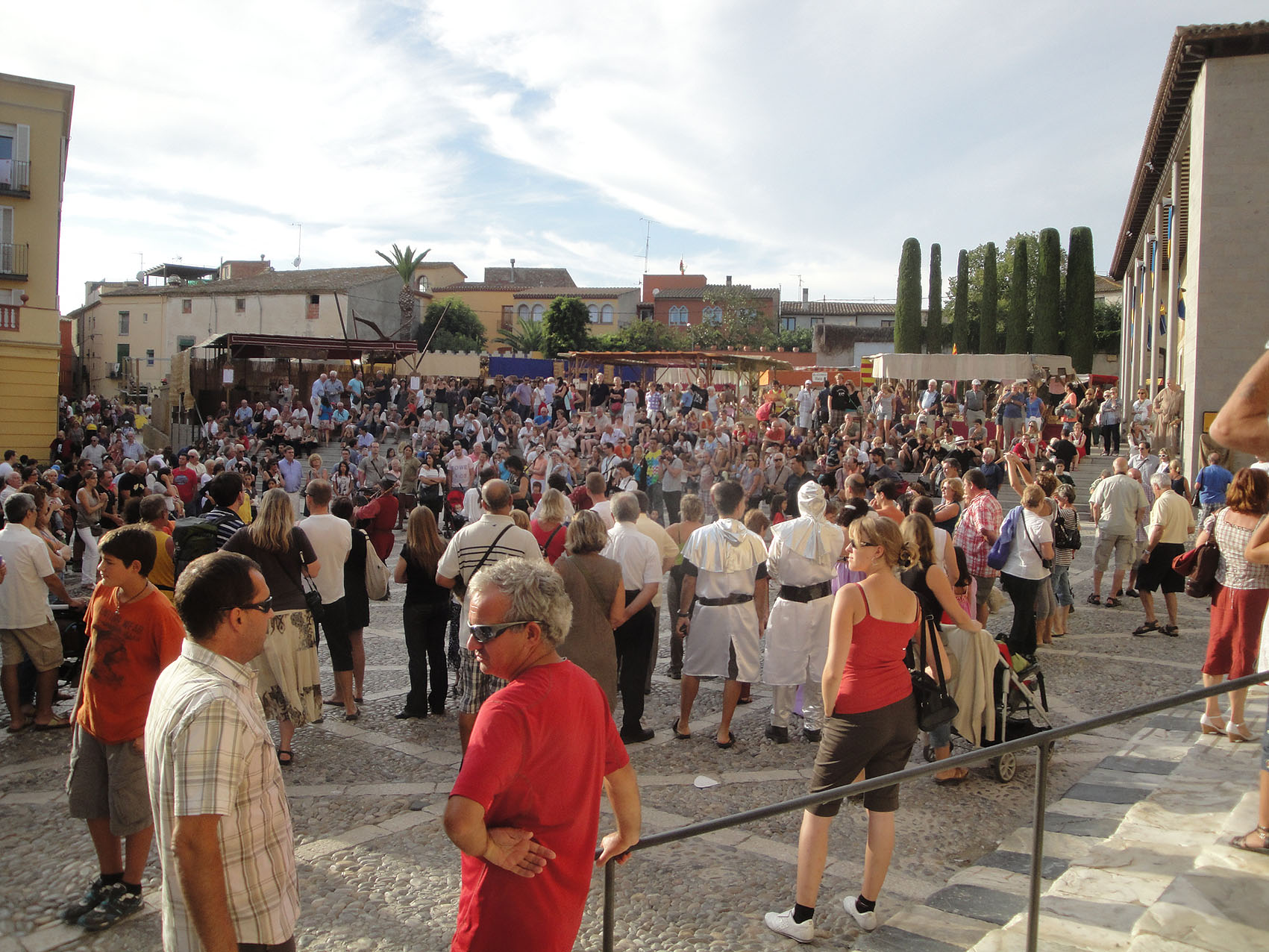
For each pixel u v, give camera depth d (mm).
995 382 27266
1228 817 3539
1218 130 16438
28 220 30922
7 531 6410
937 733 5824
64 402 29891
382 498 9859
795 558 6375
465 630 5965
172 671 2570
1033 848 3285
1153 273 28438
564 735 2320
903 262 49938
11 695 6492
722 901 3600
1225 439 2219
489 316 68812
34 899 4285
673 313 69188
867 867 3773
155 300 51938
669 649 9453
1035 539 7465
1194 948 3072
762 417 25859
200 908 2350
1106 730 3783
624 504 6574
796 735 6672
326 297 48875
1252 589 5504
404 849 4777
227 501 7148
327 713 7121
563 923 2318
